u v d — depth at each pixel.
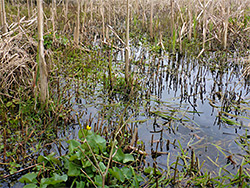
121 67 4.62
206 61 5.19
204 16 5.64
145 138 2.71
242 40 5.80
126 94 3.67
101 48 5.61
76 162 2.12
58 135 2.69
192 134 2.80
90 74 4.25
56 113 2.88
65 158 2.17
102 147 2.27
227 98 3.62
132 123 2.93
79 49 5.21
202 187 2.04
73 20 7.21
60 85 3.75
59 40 5.37
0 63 3.37
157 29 7.27
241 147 2.58
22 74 3.47
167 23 8.08
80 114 3.13
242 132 2.86
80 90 3.71
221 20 5.96
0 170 2.16
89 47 5.69
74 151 2.23
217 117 3.18
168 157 2.36
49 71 3.80
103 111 3.23
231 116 3.18
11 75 3.47
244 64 4.80
